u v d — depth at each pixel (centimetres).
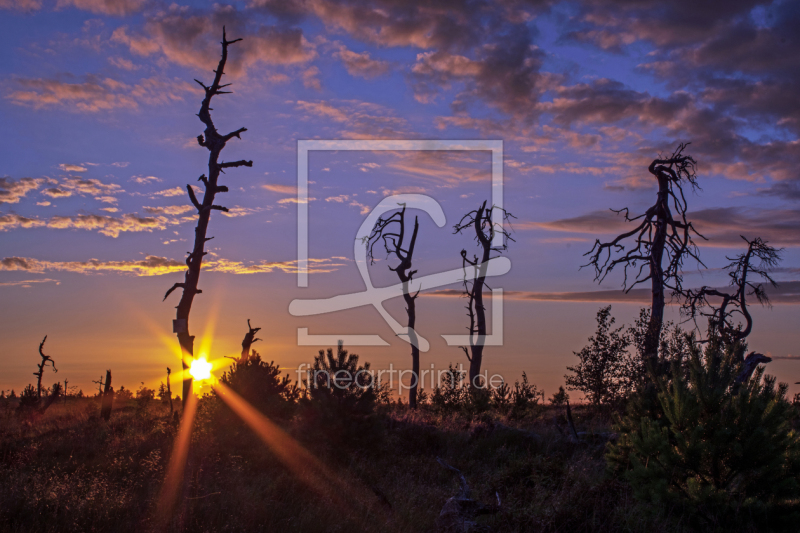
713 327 873
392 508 798
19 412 2197
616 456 883
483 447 1280
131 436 1291
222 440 1122
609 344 1717
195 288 1485
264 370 1337
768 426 705
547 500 765
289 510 757
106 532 670
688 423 755
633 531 655
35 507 720
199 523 698
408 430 1348
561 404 2233
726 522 667
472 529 677
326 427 1114
